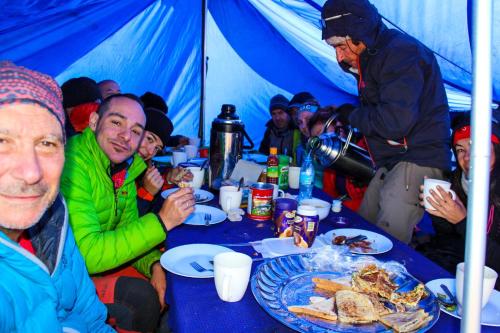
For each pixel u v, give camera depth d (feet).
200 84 18.61
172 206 4.73
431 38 11.37
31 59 15.52
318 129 9.59
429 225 11.77
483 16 1.61
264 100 19.16
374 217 7.80
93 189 5.48
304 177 6.86
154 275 5.58
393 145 7.21
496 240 5.75
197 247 4.43
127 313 4.70
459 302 3.19
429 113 6.93
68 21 14.65
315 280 3.62
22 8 13.02
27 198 2.69
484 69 1.63
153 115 8.65
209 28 17.84
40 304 2.78
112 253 4.54
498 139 5.69
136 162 6.50
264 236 5.01
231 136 7.22
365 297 3.25
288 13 14.94
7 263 2.71
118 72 17.35
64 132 2.88
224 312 3.17
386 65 6.65
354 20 6.61
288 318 3.01
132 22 16.28
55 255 3.22
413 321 2.98
